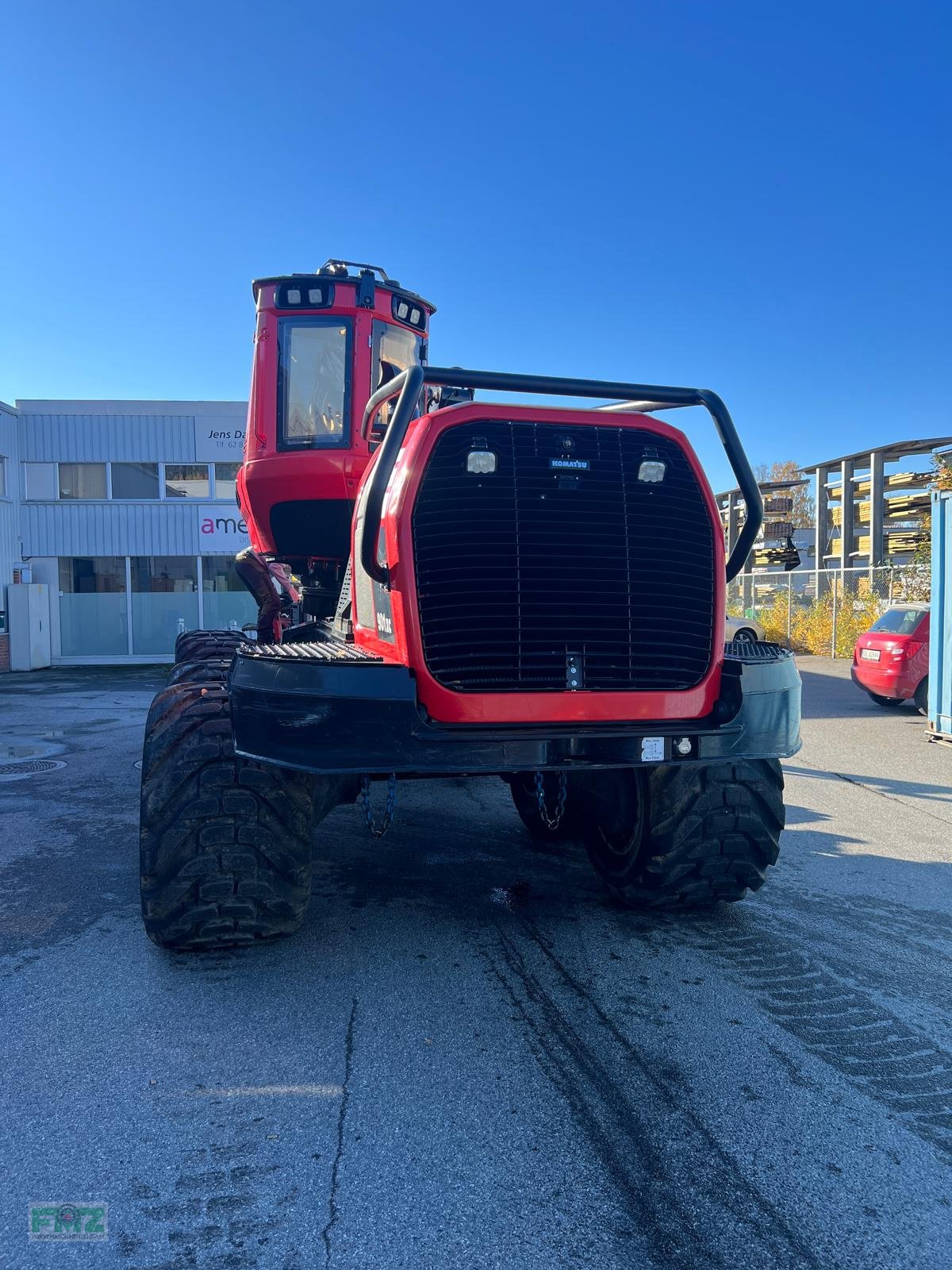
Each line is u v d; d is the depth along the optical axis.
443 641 3.18
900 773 8.01
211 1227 2.07
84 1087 2.67
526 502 3.25
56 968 3.55
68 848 5.38
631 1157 2.35
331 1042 2.95
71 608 22.11
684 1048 2.94
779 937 3.97
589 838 4.46
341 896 4.44
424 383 3.17
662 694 3.38
